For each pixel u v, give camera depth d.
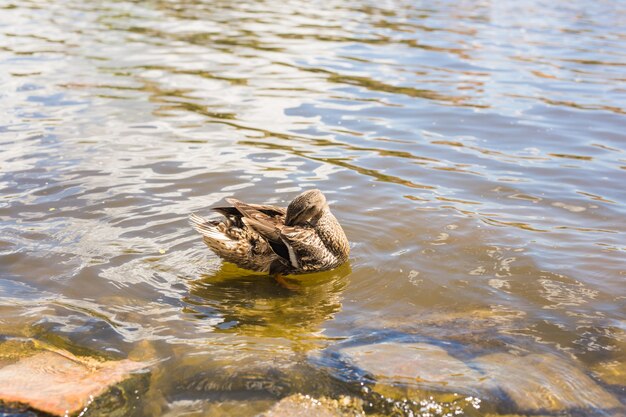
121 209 2.44
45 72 3.92
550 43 5.04
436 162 2.93
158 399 1.64
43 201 2.46
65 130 3.10
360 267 2.20
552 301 2.03
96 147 2.94
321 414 1.61
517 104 3.64
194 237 2.30
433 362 1.77
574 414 1.63
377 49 4.74
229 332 1.88
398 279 2.13
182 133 3.13
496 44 4.96
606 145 3.13
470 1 6.87
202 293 2.05
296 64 4.30
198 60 4.32
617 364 1.78
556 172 2.85
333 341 1.85
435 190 2.67
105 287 2.03
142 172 2.72
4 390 1.64
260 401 1.64
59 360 1.74
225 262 2.22
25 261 2.12
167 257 2.20
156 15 5.77
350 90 3.82
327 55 4.54
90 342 1.81
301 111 3.48
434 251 2.27
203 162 2.83
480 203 2.59
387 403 1.64
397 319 1.95
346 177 2.76
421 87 3.89
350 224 2.41
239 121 3.31
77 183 2.60
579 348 1.84
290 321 1.94
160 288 2.06
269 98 3.65
